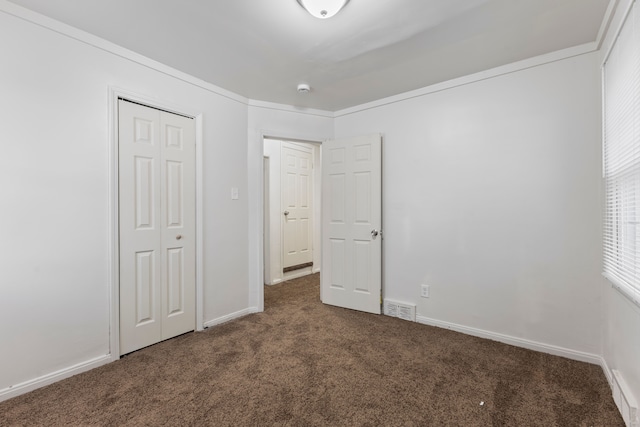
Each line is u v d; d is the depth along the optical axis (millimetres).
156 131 2383
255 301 3162
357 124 3328
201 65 2424
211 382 1852
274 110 3246
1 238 1682
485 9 1715
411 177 2932
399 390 1769
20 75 1732
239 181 3043
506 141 2410
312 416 1549
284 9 1725
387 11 1727
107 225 2090
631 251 1520
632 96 1477
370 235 3133
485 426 1482
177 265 2529
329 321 2889
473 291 2576
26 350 1755
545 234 2256
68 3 1684
